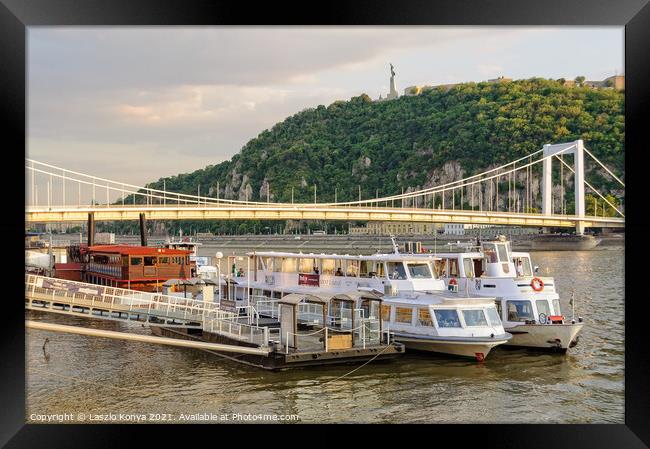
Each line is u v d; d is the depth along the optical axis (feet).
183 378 81.92
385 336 86.12
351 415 67.26
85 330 67.46
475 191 520.83
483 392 75.31
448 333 86.94
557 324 92.32
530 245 350.43
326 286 106.22
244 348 77.41
